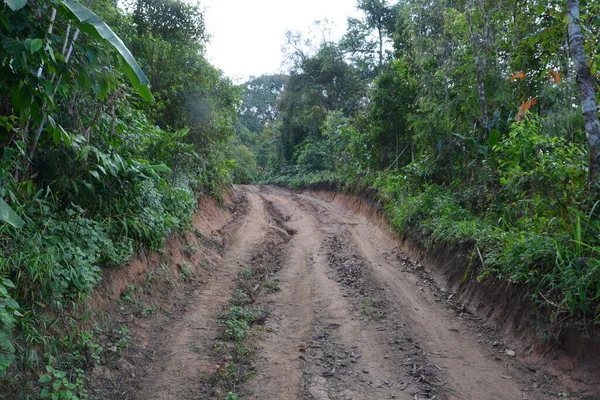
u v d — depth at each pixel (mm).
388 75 15469
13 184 4297
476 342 5172
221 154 15453
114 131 5855
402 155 15758
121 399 3719
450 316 6016
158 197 7398
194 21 13680
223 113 14398
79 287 4309
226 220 13047
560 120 7238
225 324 5527
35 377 3412
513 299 5383
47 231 4496
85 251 4723
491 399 3912
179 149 9422
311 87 32688
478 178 9211
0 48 3445
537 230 5762
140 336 4801
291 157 36719
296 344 5043
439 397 3943
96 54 4160
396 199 12359
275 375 4289
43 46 3646
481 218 8016
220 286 7145
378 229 12398
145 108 10078
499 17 9445
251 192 24578
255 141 52625
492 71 9523
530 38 7484
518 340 4977
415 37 12320
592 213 5188
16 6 3188
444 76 10578
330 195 21281
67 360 3766
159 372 4250
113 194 5887
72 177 5121
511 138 7285
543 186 6070
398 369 4473
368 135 16688
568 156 6137
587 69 5473
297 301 6605
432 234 8414
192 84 12547
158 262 6578
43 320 3791
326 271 8344
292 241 11445
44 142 4820
